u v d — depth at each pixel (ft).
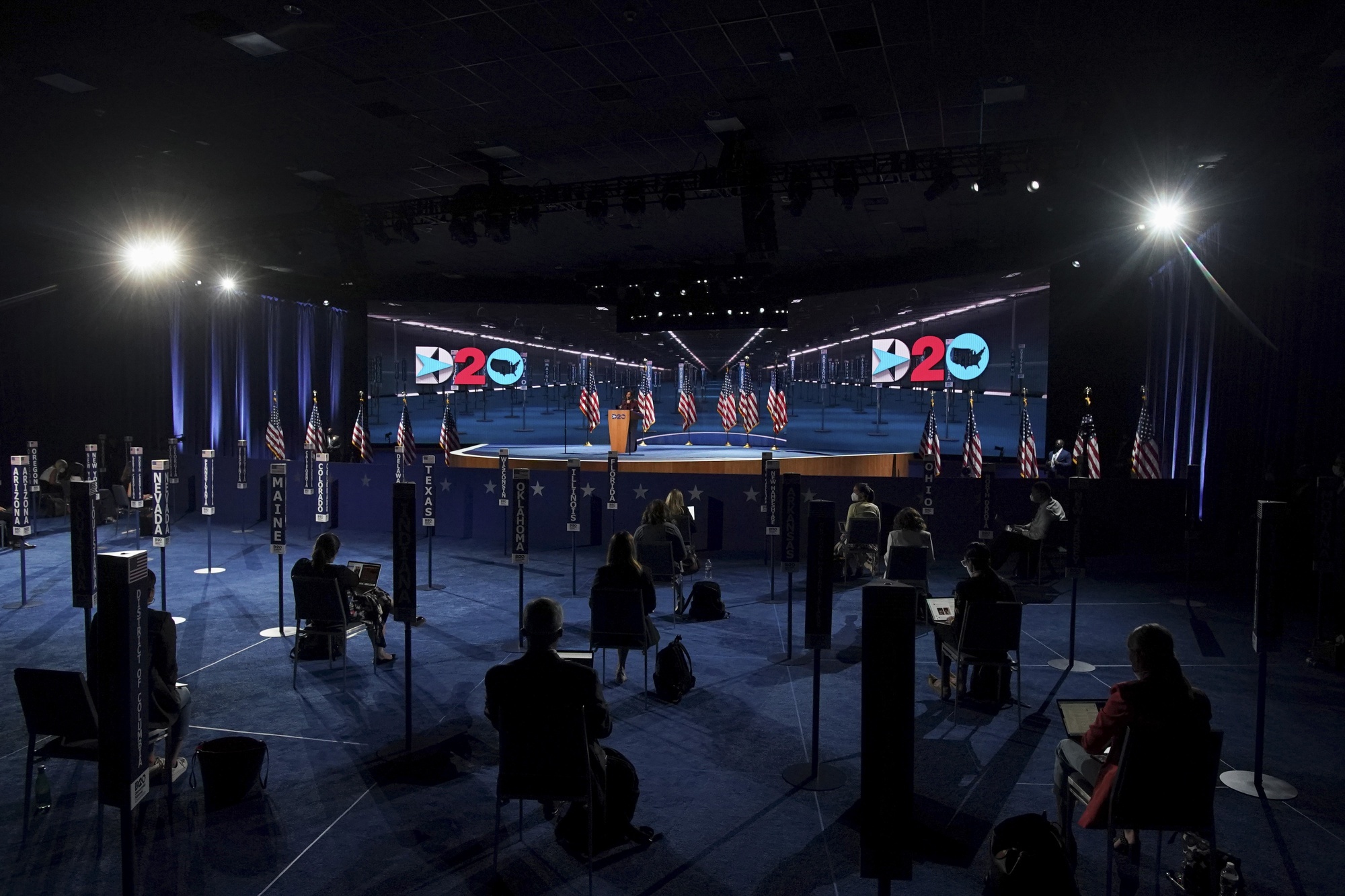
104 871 14.01
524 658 13.44
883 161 38.14
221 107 31.86
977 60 27.68
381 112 32.58
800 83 29.86
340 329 79.51
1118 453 53.36
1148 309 56.80
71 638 28.81
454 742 19.60
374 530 51.88
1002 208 46.09
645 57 27.61
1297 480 34.58
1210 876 13.02
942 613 23.02
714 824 15.74
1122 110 31.55
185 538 49.67
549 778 13.41
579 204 42.65
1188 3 23.44
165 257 56.85
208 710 21.67
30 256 55.88
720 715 21.35
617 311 66.49
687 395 93.97
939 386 84.94
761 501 45.09
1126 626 30.01
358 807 16.38
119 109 31.96
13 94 30.37
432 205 45.85
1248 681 23.89
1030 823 12.20
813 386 158.51
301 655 25.86
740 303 62.85
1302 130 32.94
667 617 31.27
